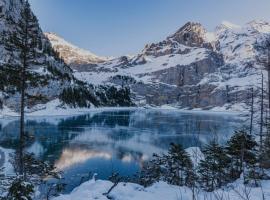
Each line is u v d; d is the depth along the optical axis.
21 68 23.06
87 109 198.00
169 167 25.72
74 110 174.50
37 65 24.08
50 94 161.50
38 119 123.25
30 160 24.58
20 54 22.97
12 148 56.44
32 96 24.02
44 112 143.38
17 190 8.55
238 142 20.89
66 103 172.12
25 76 23.30
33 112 137.38
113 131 96.94
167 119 151.75
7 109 125.62
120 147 67.62
